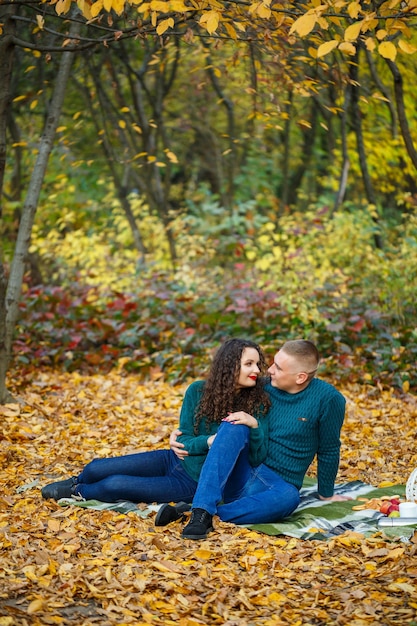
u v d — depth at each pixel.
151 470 4.63
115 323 9.38
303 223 10.84
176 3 4.87
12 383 7.76
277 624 3.09
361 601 3.28
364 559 3.75
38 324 9.22
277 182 19.16
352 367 8.23
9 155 13.67
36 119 14.07
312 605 3.28
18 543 3.84
